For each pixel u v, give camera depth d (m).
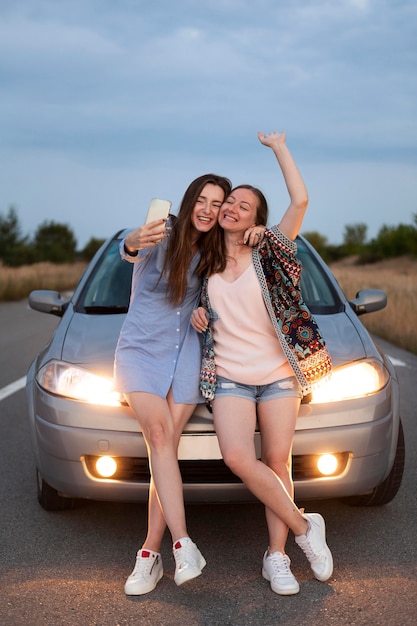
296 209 3.14
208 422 3.26
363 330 3.98
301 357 3.15
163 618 2.82
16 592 3.06
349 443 3.36
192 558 2.91
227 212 3.15
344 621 2.76
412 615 2.79
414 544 3.52
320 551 3.11
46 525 3.84
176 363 3.23
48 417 3.48
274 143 3.21
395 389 3.72
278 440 3.15
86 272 4.81
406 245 59.62
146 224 3.08
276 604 2.93
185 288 3.21
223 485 3.30
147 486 3.35
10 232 48.44
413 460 4.86
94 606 2.93
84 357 3.62
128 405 3.36
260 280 3.14
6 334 12.27
